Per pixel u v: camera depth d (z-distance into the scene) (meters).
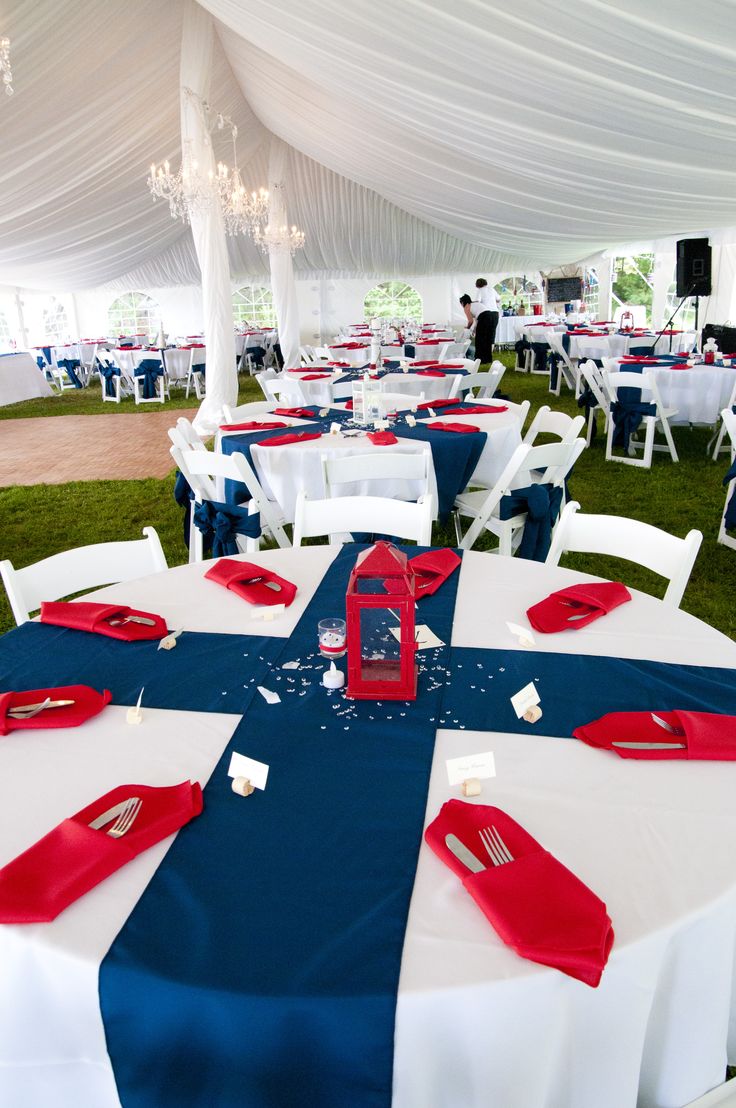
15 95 5.93
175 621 1.50
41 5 5.05
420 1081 0.72
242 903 0.80
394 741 1.08
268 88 7.34
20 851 0.89
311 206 12.80
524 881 0.79
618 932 0.75
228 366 7.29
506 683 1.23
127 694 1.23
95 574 1.79
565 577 1.66
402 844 0.88
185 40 6.20
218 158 10.02
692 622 1.43
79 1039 0.77
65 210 9.05
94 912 0.79
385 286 17.30
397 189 9.60
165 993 0.71
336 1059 0.70
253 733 1.11
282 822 0.92
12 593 1.60
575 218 8.00
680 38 2.79
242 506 3.14
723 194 5.38
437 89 4.22
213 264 7.03
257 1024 0.69
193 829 0.92
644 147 4.43
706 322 9.41
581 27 2.93
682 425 6.75
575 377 8.57
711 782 0.98
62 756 1.07
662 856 0.85
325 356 9.45
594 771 1.00
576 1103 0.81
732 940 0.83
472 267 15.88
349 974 0.71
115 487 5.36
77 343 12.67
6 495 5.26
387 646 1.16
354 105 5.99
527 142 4.89
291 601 1.57
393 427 3.47
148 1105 0.75
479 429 3.31
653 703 1.16
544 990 0.71
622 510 4.34
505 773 1.00
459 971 0.71
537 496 2.90
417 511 2.02
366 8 3.34
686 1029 0.85
